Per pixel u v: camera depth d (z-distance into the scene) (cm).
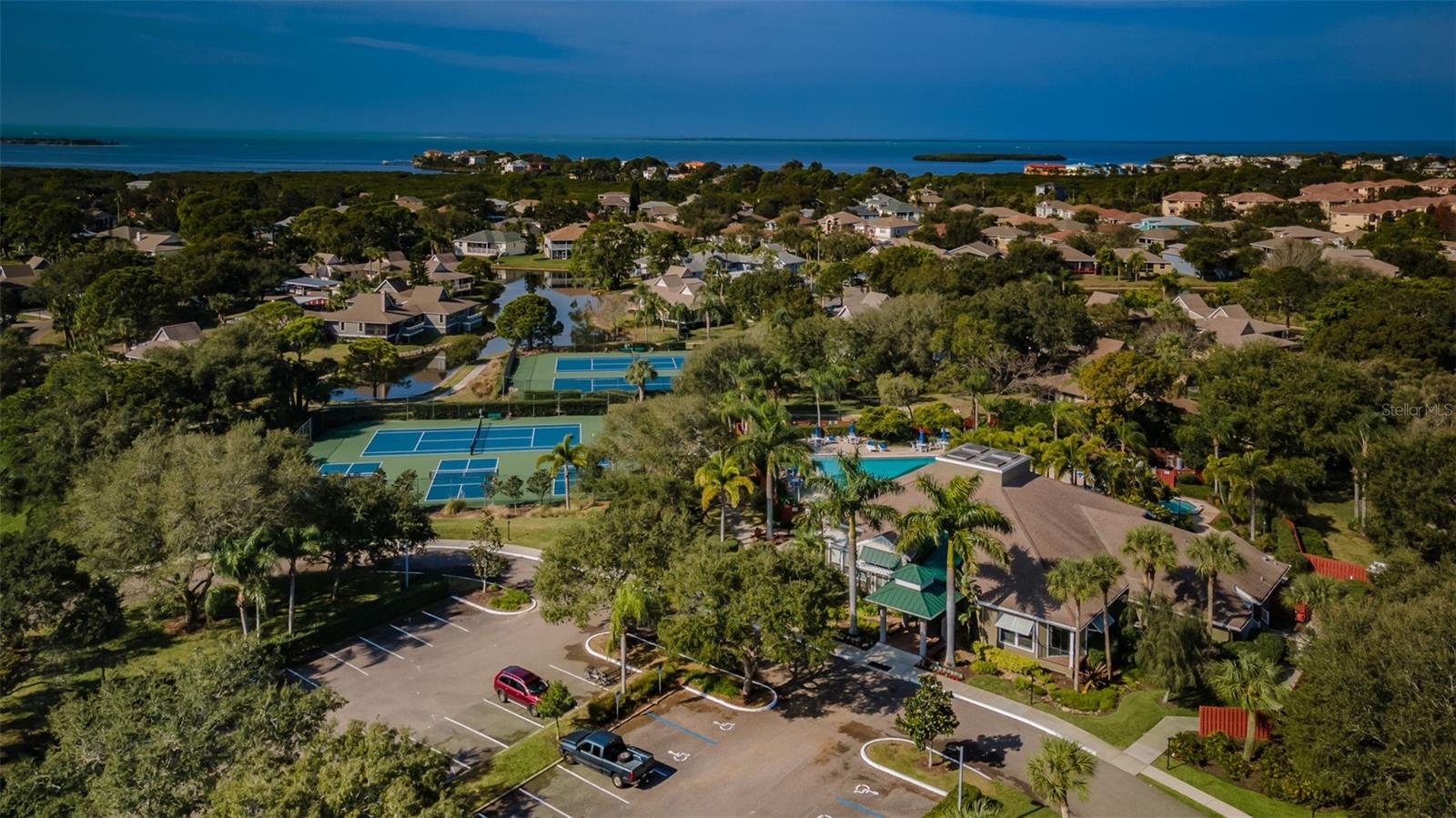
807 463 6425
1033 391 10012
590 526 4875
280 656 4656
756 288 14638
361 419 10319
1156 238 19438
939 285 13400
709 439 7031
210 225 19800
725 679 4666
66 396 8194
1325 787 3500
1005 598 4850
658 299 14712
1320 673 3578
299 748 3397
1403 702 3294
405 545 5997
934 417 8819
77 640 4566
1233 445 7569
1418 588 4266
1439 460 5722
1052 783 3334
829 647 4188
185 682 3497
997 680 4619
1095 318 11606
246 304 16050
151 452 5647
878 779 3841
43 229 19312
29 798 3156
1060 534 5222
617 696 4400
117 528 5122
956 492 4744
